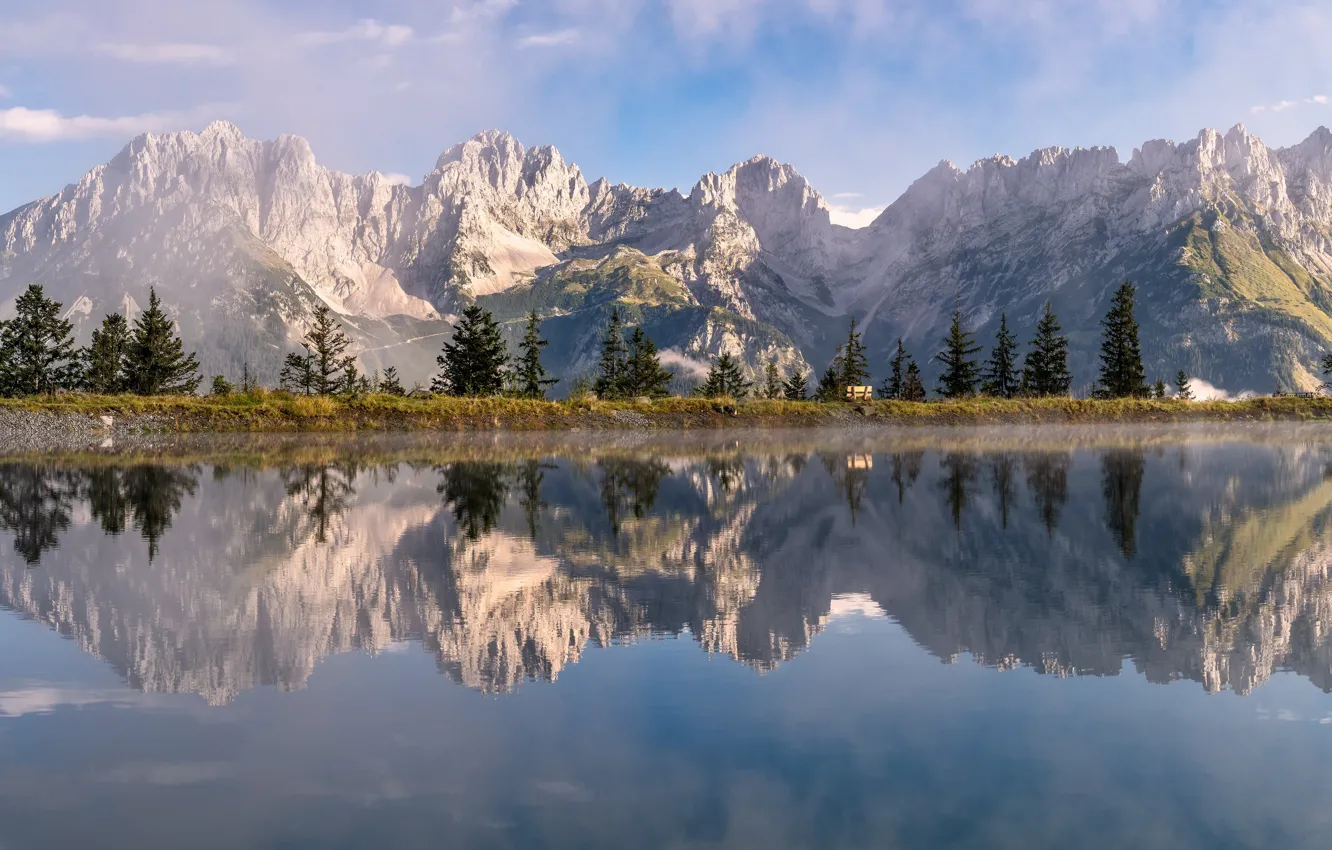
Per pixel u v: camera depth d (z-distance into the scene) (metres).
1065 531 26.16
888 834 8.65
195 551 22.95
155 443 64.44
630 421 84.75
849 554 22.84
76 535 25.14
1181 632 15.51
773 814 9.08
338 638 15.30
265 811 9.15
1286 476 40.91
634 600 18.03
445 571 20.69
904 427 91.19
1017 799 9.42
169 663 13.97
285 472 43.12
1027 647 14.74
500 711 11.98
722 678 13.34
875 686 12.93
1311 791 9.59
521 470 44.56
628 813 9.10
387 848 8.41
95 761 10.37
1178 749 10.70
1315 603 17.44
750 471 44.19
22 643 14.91
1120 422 101.31
